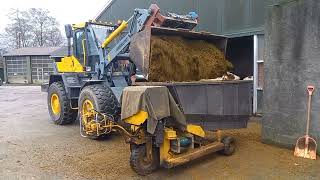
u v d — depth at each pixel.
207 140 5.36
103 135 6.32
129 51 6.25
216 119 5.32
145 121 4.36
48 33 47.81
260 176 4.50
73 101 7.99
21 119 9.31
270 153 5.50
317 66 5.22
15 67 32.44
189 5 10.19
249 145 5.99
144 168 4.52
